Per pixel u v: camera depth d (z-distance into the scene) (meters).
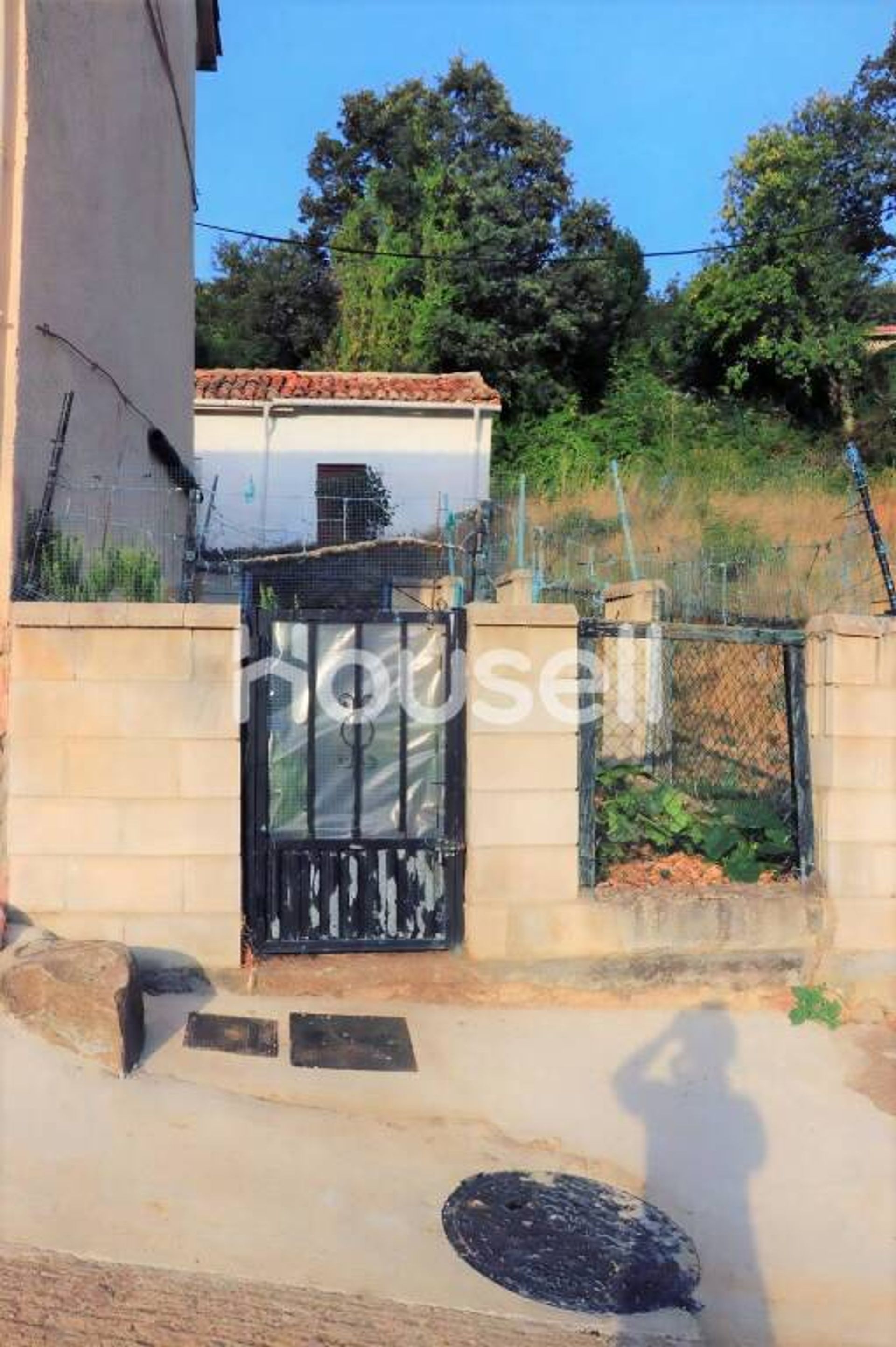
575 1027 4.74
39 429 5.27
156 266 8.35
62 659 4.66
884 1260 3.34
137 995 4.08
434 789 5.04
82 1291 2.75
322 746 4.98
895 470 20.02
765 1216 3.53
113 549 5.73
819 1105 4.25
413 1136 3.78
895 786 5.20
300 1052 4.29
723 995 5.05
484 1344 2.74
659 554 13.16
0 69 4.91
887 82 23.64
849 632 5.17
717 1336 2.94
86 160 6.10
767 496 17.62
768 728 7.73
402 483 17.73
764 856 5.52
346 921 4.97
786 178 22.30
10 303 4.93
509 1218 3.36
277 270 27.25
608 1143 3.89
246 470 17.52
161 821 4.72
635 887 5.20
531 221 23.70
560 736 4.98
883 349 23.09
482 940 4.93
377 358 23.17
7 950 4.33
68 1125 3.52
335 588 14.97
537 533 13.38
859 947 5.16
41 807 4.66
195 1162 3.43
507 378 23.42
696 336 24.02
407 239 23.73
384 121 25.69
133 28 7.31
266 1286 2.88
